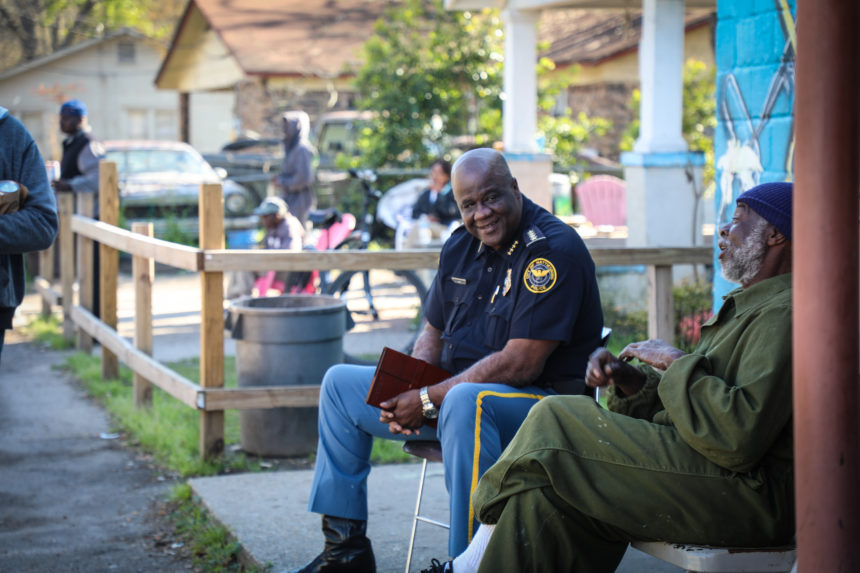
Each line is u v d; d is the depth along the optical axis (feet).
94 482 16.72
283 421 17.47
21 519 14.93
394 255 17.16
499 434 10.39
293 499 14.83
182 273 46.03
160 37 127.65
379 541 13.10
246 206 46.60
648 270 18.69
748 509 8.39
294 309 17.04
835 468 6.56
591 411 8.84
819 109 6.40
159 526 14.65
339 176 45.44
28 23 121.29
